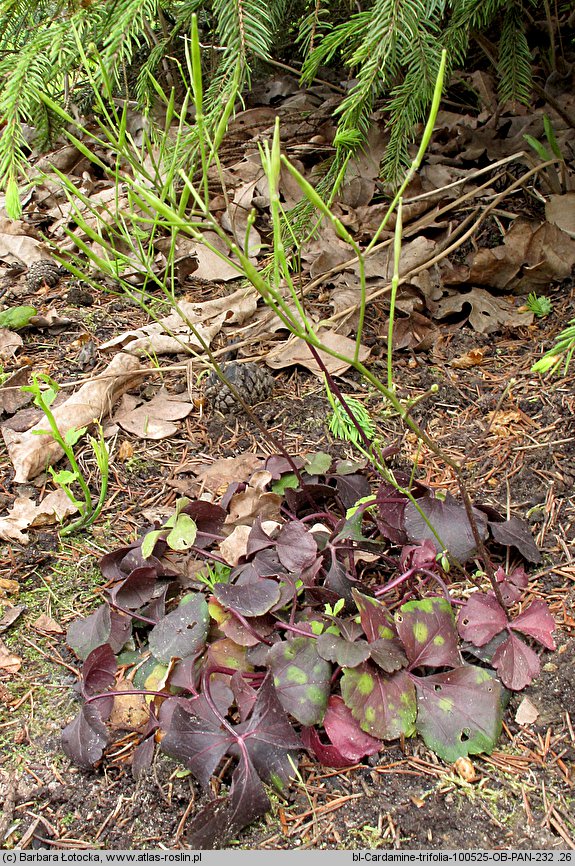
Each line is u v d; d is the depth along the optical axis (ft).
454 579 1.36
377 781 1.13
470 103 2.49
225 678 1.21
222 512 1.40
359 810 1.11
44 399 1.44
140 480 1.59
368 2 1.94
